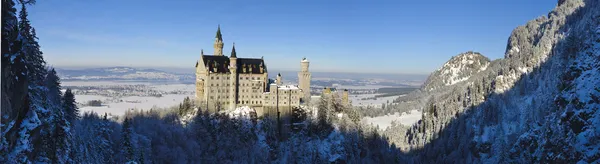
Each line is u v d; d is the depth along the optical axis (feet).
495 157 620.90
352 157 615.57
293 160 601.21
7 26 211.00
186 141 535.19
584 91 480.23
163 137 516.73
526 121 643.86
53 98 403.13
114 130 481.05
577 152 441.68
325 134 650.02
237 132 615.16
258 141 624.18
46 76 414.41
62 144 306.35
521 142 590.55
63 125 324.39
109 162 403.75
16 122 231.30
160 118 634.84
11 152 216.54
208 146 563.07
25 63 243.19
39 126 254.27
